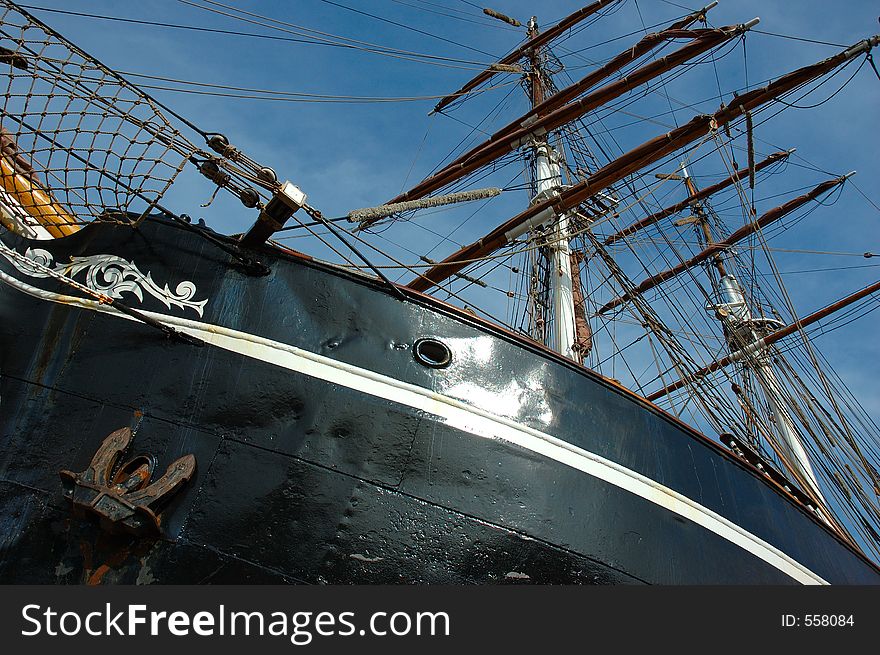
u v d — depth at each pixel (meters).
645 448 6.67
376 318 6.22
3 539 4.92
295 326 5.97
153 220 6.25
